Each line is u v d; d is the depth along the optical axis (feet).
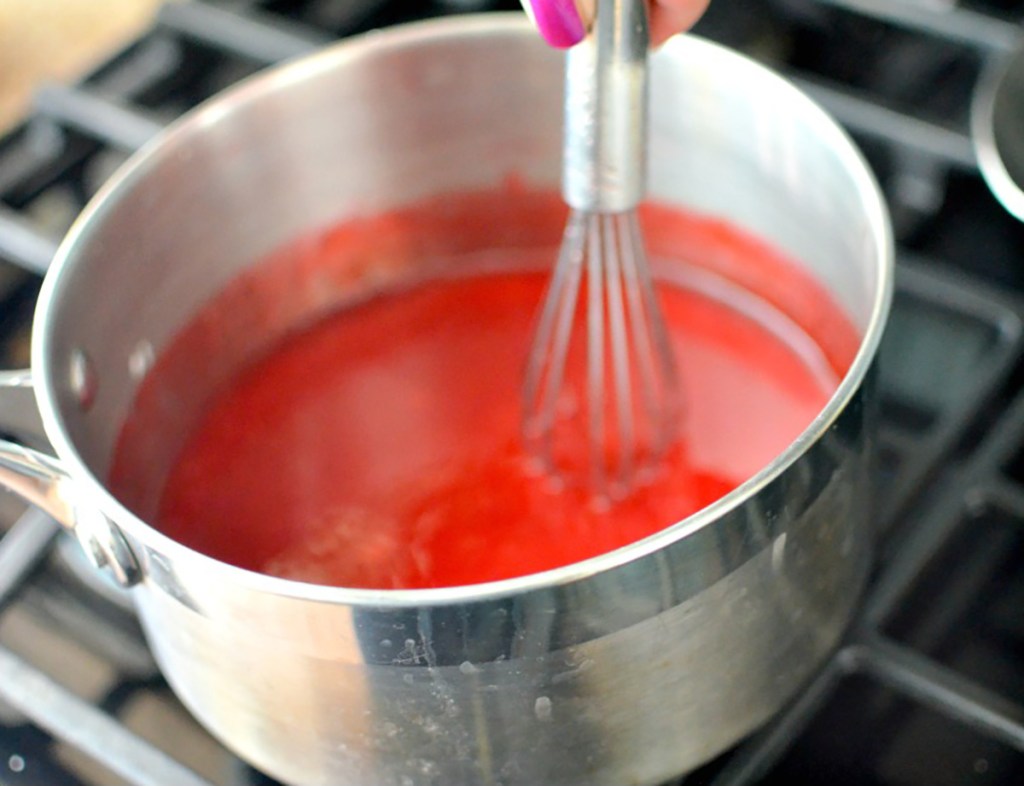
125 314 2.06
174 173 2.07
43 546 2.04
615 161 1.78
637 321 2.16
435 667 1.62
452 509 2.18
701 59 2.04
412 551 2.14
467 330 2.39
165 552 1.61
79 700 1.91
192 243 2.15
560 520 2.14
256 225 2.22
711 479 2.17
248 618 1.62
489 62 2.15
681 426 2.23
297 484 2.23
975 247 2.23
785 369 2.28
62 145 2.41
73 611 2.02
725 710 1.75
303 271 2.33
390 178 2.27
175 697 1.94
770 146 2.07
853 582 1.82
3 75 2.79
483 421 2.27
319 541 2.17
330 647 1.62
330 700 1.67
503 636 1.59
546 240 2.41
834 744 1.86
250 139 2.13
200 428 2.29
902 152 2.23
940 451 1.98
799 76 2.31
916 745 1.86
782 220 2.16
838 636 1.83
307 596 1.58
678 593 1.61
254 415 2.31
